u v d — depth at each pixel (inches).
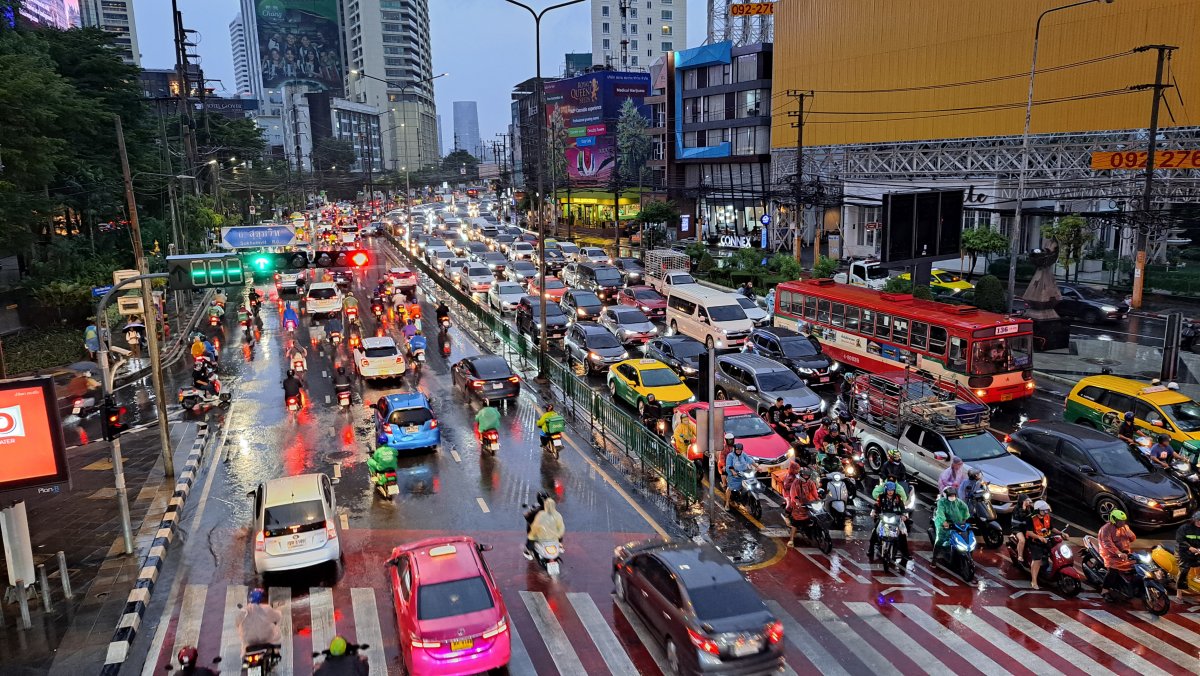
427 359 1222.9
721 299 1222.3
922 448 685.3
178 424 914.7
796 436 761.0
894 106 2103.8
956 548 534.9
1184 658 426.3
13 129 1179.3
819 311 1175.6
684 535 603.5
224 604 510.0
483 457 781.9
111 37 1873.8
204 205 2196.1
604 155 3703.3
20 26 1694.1
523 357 1190.3
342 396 970.1
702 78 2792.8
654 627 445.1
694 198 2965.1
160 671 436.8
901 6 2048.5
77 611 499.8
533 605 498.3
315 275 2110.0
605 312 1300.4
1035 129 1765.5
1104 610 487.2
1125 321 1397.6
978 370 889.5
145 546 592.4
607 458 776.9
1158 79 1267.2
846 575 539.2
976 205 1991.9
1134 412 733.3
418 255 2465.6
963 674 413.4
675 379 905.5
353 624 479.8
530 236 2918.3
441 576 430.0
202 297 1889.8
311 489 561.3
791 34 2410.2
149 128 2033.7
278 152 6141.7
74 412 957.8
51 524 637.9
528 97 4650.6
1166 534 601.0
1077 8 1656.0
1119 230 1818.4
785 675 413.7
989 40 1844.2
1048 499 665.0
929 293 1332.4
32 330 1422.2
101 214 1779.0
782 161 2459.4
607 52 5236.2
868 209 2294.5
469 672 402.6
